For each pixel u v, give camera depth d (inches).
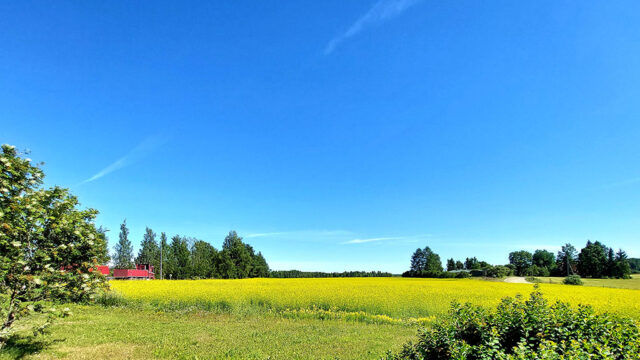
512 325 269.9
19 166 366.3
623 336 232.8
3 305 351.3
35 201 361.7
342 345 484.7
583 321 257.6
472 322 281.7
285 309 800.3
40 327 383.9
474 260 5487.2
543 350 197.6
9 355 378.9
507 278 3016.7
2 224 326.6
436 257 4886.8
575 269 3698.3
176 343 476.7
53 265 372.8
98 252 413.1
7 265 329.4
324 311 765.9
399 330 597.9
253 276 3243.1
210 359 407.8
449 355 248.5
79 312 734.5
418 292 1091.3
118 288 1161.4
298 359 417.1
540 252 4421.8
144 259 3326.8
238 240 3267.7
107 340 482.9
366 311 768.3
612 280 2888.8
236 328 593.0
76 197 407.2
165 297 902.4
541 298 296.5
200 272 2992.1
